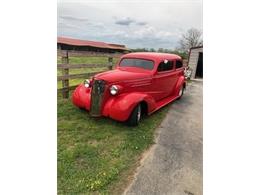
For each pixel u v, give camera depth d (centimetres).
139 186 235
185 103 623
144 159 287
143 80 430
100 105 374
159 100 539
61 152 287
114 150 303
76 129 363
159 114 486
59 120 397
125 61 500
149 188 233
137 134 361
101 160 277
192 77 1481
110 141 330
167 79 538
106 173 250
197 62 1457
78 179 237
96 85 372
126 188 230
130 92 399
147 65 476
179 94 648
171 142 345
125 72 426
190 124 439
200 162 292
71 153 284
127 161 279
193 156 306
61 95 559
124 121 391
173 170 268
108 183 235
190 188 238
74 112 441
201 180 253
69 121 395
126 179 244
